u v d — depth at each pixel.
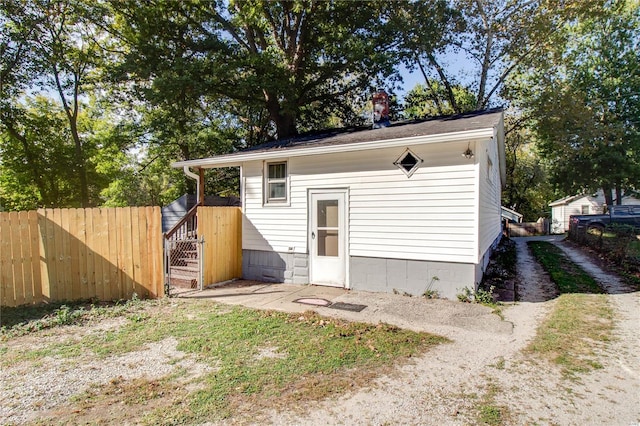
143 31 14.16
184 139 16.50
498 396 3.06
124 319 5.35
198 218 7.95
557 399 3.00
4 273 5.89
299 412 2.82
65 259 6.42
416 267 6.77
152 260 6.86
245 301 6.54
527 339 4.41
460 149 6.32
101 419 2.73
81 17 15.98
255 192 8.89
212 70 13.60
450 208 6.43
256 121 19.09
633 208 17.78
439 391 3.15
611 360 3.75
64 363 3.77
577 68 24.86
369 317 5.40
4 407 2.91
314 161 7.97
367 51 14.34
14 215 6.00
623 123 24.64
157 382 3.32
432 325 5.00
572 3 16.69
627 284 7.28
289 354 3.96
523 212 35.44
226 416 2.76
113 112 18.80
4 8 15.12
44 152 19.48
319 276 7.95
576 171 25.47
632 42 24.83
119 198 21.16
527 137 25.48
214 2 15.13
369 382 3.31
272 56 13.64
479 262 6.76
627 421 2.68
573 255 12.05
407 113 22.48
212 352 4.02
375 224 7.21
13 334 4.64
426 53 18.58
